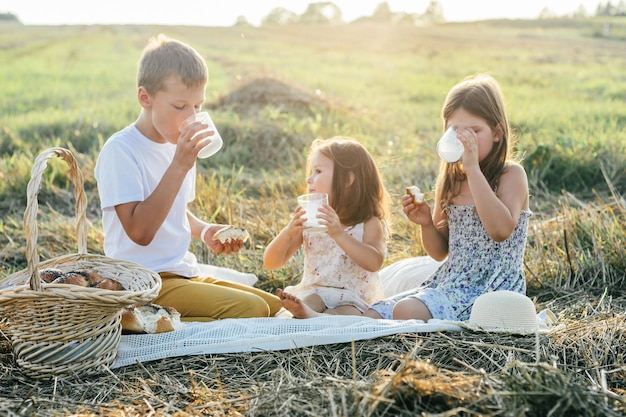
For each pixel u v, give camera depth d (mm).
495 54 33906
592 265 4445
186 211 4082
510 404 2381
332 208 3816
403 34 59844
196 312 3635
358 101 14930
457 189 3764
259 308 3637
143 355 3146
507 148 3662
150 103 3512
